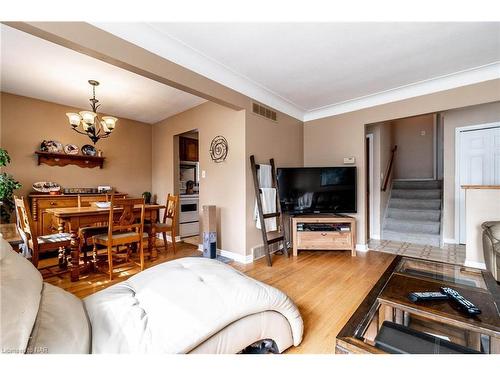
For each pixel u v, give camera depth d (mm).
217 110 3494
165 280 1265
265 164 3447
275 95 3438
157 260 3258
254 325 1225
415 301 1288
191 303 1095
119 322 977
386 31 2027
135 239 2830
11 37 2086
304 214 3699
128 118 4562
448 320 1146
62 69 2668
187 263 1560
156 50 2109
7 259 916
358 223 3680
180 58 2309
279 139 3701
